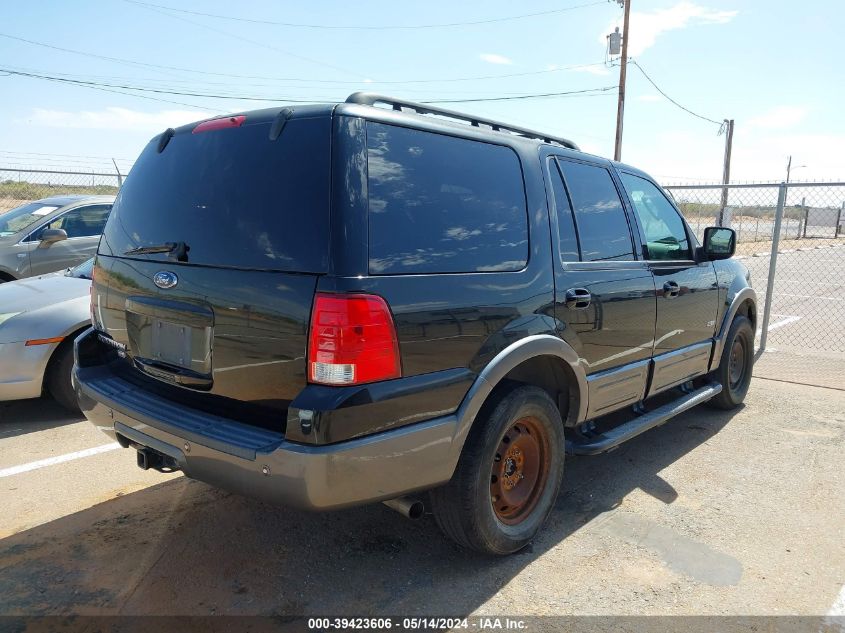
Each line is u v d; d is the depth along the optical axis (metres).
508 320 2.99
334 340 2.35
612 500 3.92
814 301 13.19
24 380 4.87
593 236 3.71
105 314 3.35
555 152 3.60
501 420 2.98
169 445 2.75
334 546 3.31
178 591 2.90
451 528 3.01
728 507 3.85
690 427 5.30
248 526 3.50
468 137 3.06
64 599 2.82
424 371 2.62
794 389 6.44
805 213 27.98
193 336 2.77
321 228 2.43
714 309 5.01
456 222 2.85
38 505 3.72
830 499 3.97
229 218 2.69
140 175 3.29
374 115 2.66
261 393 2.55
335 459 2.35
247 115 2.85
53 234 8.12
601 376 3.69
